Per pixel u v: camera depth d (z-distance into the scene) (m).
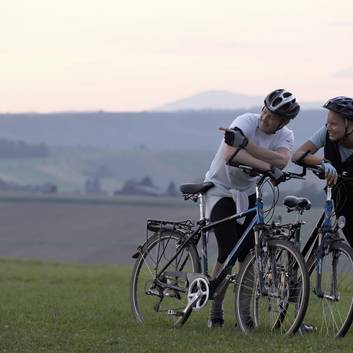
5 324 23.17
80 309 27.17
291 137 21.61
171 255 22.36
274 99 20.94
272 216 20.66
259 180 20.75
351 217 20.98
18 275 45.41
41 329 22.03
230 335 20.36
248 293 20.80
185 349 18.86
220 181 21.75
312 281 20.17
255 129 21.30
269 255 20.27
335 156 20.80
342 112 20.31
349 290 19.45
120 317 24.52
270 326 20.36
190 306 21.61
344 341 19.27
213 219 21.66
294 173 20.66
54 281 41.94
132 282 23.22
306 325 20.25
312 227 20.61
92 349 19.03
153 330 21.52
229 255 21.25
